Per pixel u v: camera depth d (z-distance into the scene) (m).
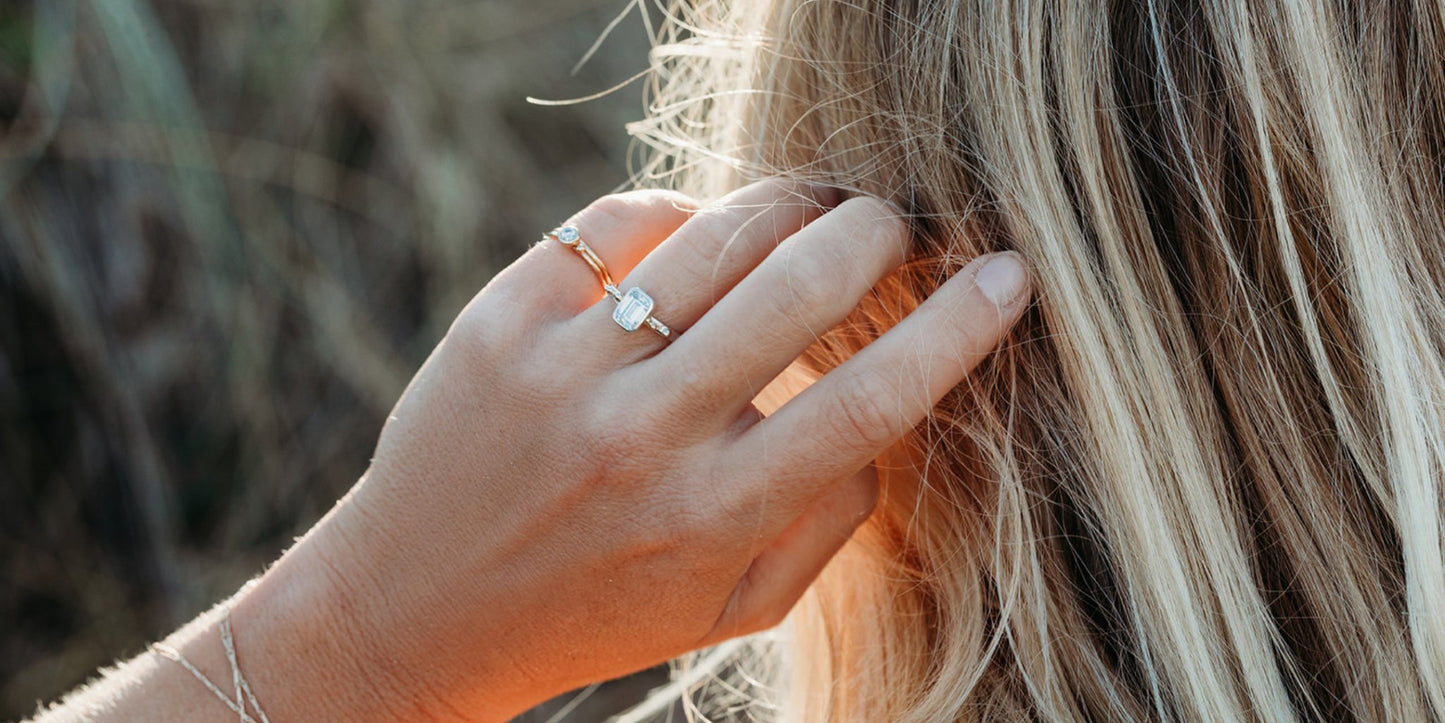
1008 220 0.49
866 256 0.47
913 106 0.50
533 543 0.49
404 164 1.18
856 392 0.47
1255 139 0.48
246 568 1.10
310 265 1.16
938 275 0.50
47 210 1.08
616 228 0.50
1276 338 0.48
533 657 0.50
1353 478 0.48
